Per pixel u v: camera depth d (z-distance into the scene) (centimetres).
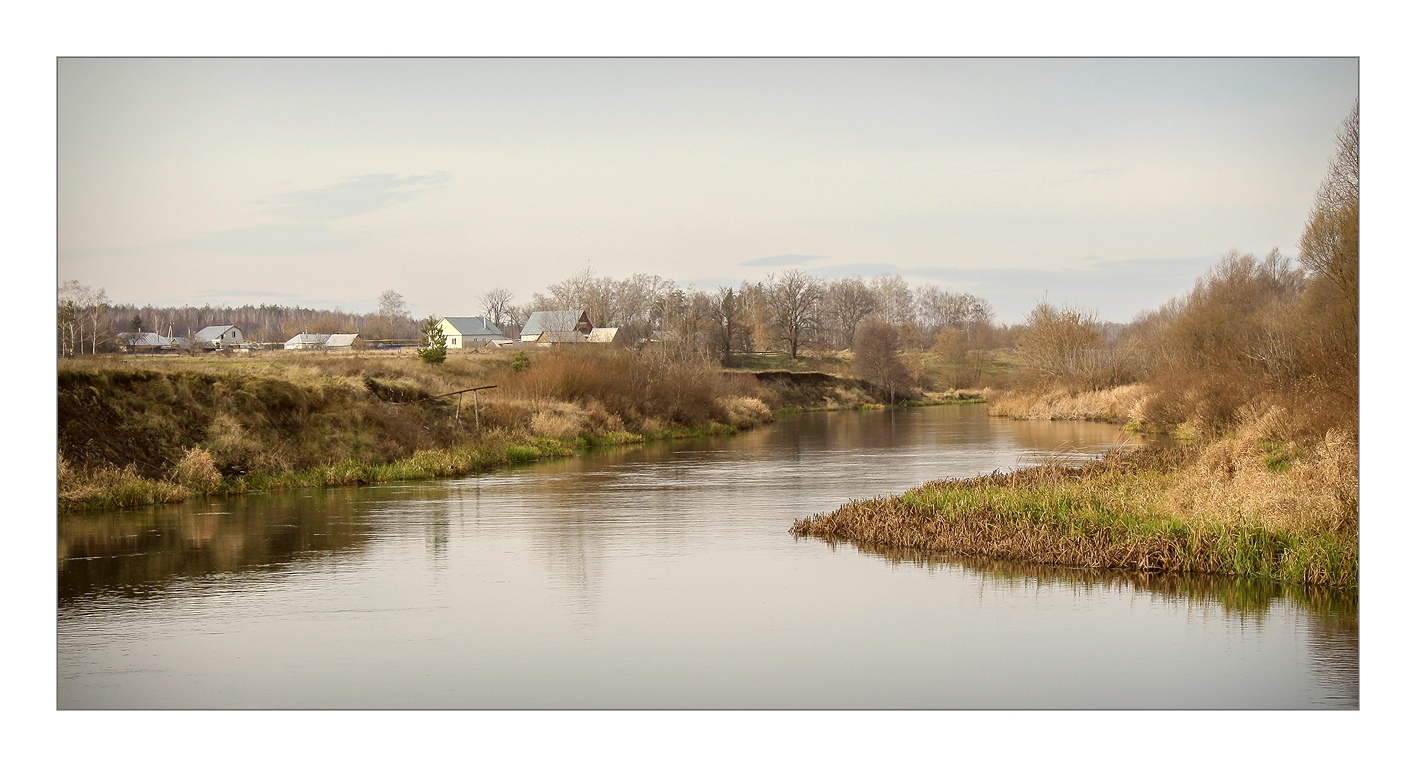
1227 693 1180
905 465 3712
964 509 2138
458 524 2322
